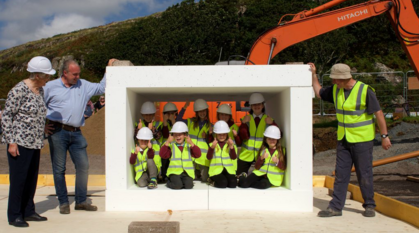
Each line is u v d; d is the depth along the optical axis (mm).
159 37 37531
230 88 5094
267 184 5023
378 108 4508
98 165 11094
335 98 4777
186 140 5074
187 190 4883
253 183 5078
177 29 38000
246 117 5512
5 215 4633
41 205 5383
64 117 4672
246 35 36531
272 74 4895
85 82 4945
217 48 36938
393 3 9281
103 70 43344
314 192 6609
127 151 4980
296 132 4883
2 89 46719
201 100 5574
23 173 4098
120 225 4090
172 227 3539
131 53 40938
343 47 31047
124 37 43531
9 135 4031
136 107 5625
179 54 37219
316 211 4926
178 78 4918
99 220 4348
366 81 21484
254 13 38188
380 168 9375
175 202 4871
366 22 35125
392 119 17141
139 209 4867
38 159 4355
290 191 4855
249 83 4902
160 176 5945
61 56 50031
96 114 13922
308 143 4863
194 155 4988
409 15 9266
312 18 9383
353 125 4582
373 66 31406
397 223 4258
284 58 30609
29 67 4098
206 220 4309
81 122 4863
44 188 6992
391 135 14586
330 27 9375
